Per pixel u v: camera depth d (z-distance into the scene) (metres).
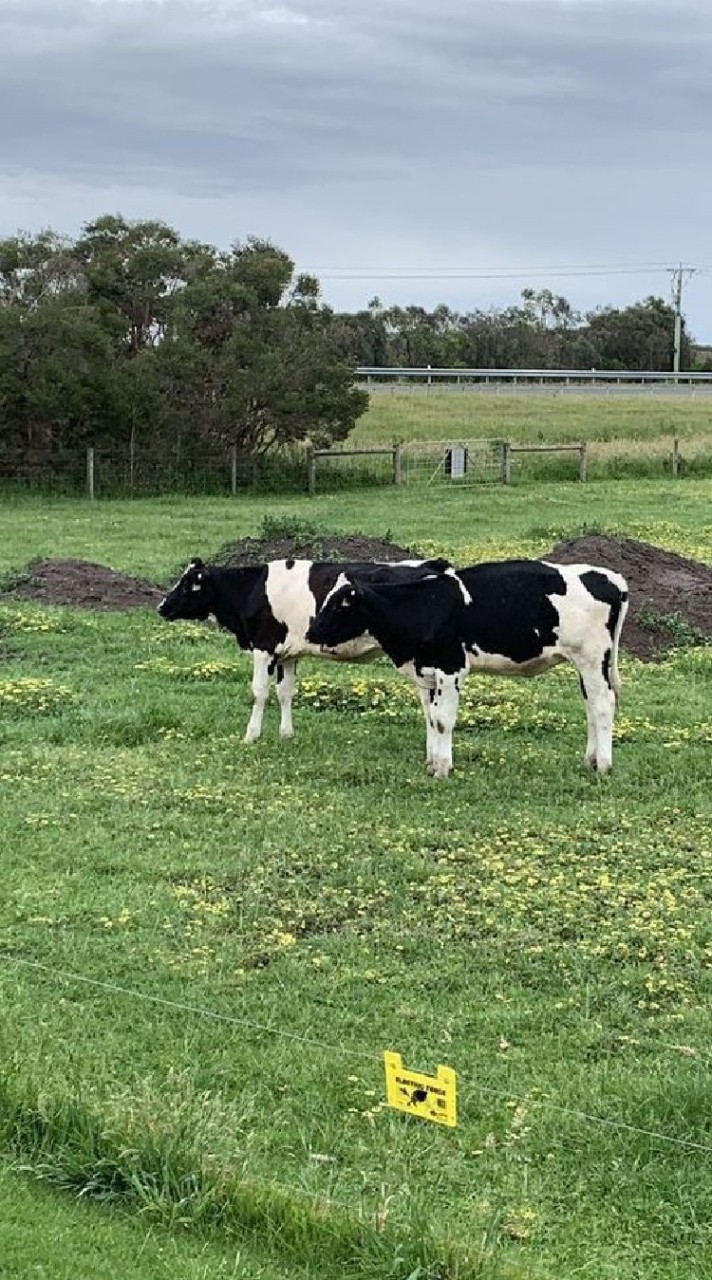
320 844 10.77
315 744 13.62
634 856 10.55
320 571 13.70
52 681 15.69
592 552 21.03
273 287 43.09
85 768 12.77
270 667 13.98
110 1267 5.54
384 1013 8.05
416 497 38.00
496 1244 5.76
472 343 118.19
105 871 10.28
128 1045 7.59
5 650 17.44
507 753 13.35
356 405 42.62
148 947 8.91
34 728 14.02
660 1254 5.88
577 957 8.76
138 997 8.16
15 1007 7.98
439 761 12.65
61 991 8.26
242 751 13.37
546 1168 6.48
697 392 87.88
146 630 18.62
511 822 11.33
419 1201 6.06
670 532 28.67
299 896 9.78
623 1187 6.33
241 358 41.00
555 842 10.86
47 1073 7.01
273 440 42.94
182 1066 7.35
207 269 44.16
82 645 17.73
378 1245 5.58
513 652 12.69
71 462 38.84
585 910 9.50
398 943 8.99
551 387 89.06
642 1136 6.62
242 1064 7.41
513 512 33.72
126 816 11.43
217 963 8.67
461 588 12.59
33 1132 6.45
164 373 40.09
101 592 20.70
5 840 10.85
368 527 29.89
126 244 45.81
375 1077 7.27
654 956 8.83
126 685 15.80
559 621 12.59
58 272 43.75
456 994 8.30
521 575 12.71
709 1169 6.43
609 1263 5.81
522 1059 7.52
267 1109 6.99
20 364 38.22
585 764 12.94
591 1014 8.06
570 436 55.88
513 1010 8.06
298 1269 5.60
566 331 131.38
